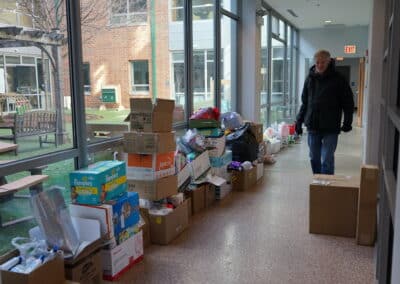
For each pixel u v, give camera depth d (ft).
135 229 9.00
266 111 26.25
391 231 6.12
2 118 8.04
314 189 10.50
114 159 11.15
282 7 25.16
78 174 8.20
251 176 15.61
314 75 13.84
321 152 14.14
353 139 28.81
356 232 10.18
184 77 15.66
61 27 9.39
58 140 9.39
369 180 9.57
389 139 6.35
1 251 8.02
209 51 17.92
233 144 15.75
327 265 8.83
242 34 20.95
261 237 10.46
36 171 8.60
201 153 13.04
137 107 10.11
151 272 8.59
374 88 14.88
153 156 10.08
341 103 13.56
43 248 7.14
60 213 7.63
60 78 9.41
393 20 6.07
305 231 10.85
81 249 7.42
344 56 34.91
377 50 14.76
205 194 12.98
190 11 15.46
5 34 8.06
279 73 30.35
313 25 33.42
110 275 8.23
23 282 6.35
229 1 20.16
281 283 8.07
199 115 14.08
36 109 8.84
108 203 8.36
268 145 20.83
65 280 7.13
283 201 13.61
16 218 8.29
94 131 10.73
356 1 23.21
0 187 7.80
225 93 20.24
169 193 10.68
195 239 10.37
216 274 8.48
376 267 7.97
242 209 12.80
